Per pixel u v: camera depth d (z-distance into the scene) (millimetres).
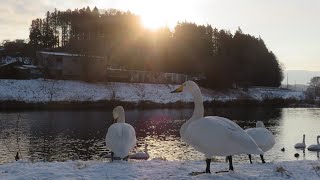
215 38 117750
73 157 26594
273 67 123250
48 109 59094
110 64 96188
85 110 59031
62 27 114250
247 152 8516
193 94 9672
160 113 58781
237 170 9930
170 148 30953
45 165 10695
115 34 104688
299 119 55531
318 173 9570
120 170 9789
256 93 97938
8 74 73062
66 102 63906
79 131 38562
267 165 11195
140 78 87438
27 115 50500
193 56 104500
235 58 106438
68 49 104000
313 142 35406
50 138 34312
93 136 35812
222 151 8602
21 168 10094
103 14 112250
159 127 43656
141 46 104688
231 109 71375
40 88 67812
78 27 104750
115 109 16359
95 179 8719
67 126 41656
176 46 106125
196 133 8789
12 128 39250
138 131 40531
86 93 70688
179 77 93125
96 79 77812
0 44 109188
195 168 10180
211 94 87750
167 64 104625
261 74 116750
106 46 99625
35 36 109312
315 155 28312
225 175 8891
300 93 110188
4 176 9125
